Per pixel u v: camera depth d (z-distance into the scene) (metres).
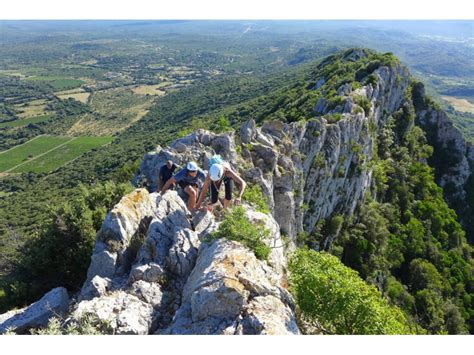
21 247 22.80
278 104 94.06
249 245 13.92
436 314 50.69
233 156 30.12
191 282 12.89
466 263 68.31
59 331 10.97
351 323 13.61
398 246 61.56
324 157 47.94
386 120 82.06
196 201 18.38
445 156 92.81
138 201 17.06
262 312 10.88
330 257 16.91
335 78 83.25
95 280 13.91
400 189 73.06
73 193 108.25
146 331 11.56
